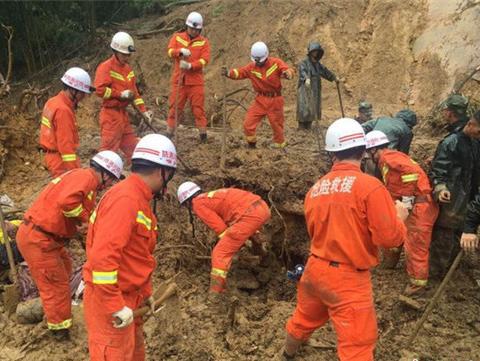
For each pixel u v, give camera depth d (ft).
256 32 42.96
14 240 18.84
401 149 20.54
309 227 13.41
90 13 51.52
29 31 48.29
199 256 21.22
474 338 16.43
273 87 26.84
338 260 12.64
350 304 12.55
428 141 28.94
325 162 25.43
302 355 15.92
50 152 20.01
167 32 48.01
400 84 36.45
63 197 14.40
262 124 35.24
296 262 23.98
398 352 15.93
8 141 27.37
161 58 45.70
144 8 53.57
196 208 19.77
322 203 12.87
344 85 37.86
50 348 16.05
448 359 15.61
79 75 19.33
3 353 16.01
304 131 32.89
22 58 49.52
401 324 17.17
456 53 35.24
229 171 24.82
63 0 50.49
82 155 28.45
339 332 12.72
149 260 12.37
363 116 26.86
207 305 18.70
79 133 33.58
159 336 16.61
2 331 16.87
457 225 17.66
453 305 17.76
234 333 17.01
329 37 40.14
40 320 17.13
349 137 12.85
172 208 23.15
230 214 19.54
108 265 11.03
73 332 16.61
